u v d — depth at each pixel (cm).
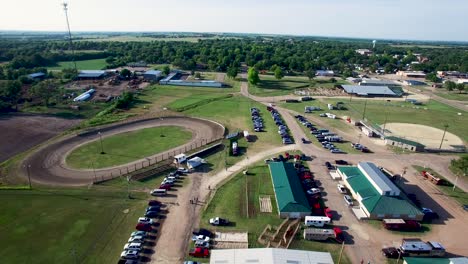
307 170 9088
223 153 10206
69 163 9194
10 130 11606
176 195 7706
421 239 6300
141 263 5519
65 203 7231
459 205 7525
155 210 6975
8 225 6419
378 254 5888
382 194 7162
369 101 16950
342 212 7125
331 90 19338
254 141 11244
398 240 6259
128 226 6494
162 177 8606
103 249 5838
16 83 15325
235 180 8469
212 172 8925
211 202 7412
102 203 7281
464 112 15150
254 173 8881
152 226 6512
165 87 19412
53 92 16012
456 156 10281
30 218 6656
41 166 8962
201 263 5500
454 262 5181
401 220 6675
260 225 6631
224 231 6406
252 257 5088
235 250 5266
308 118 13975
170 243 6038
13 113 13488
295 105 16000
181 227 6512
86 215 6819
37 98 15312
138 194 7712
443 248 5859
